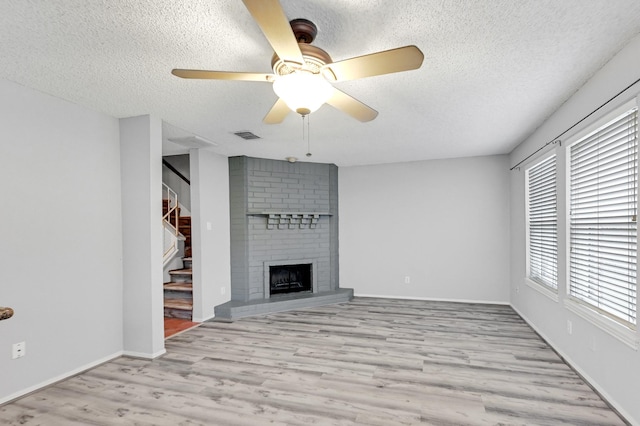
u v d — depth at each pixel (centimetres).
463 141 421
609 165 235
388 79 240
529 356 312
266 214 500
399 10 163
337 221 586
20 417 220
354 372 283
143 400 240
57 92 261
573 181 286
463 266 523
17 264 243
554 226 336
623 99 203
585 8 163
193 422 214
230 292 495
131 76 234
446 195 532
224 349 338
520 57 211
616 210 228
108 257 311
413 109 301
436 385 259
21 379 245
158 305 323
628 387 206
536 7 162
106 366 297
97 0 153
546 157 341
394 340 360
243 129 362
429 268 541
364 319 440
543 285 366
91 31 179
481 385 257
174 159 623
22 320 246
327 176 563
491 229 510
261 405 233
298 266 555
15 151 243
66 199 277
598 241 250
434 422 211
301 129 363
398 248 557
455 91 262
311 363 303
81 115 290
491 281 510
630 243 214
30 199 252
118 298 320
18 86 246
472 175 518
